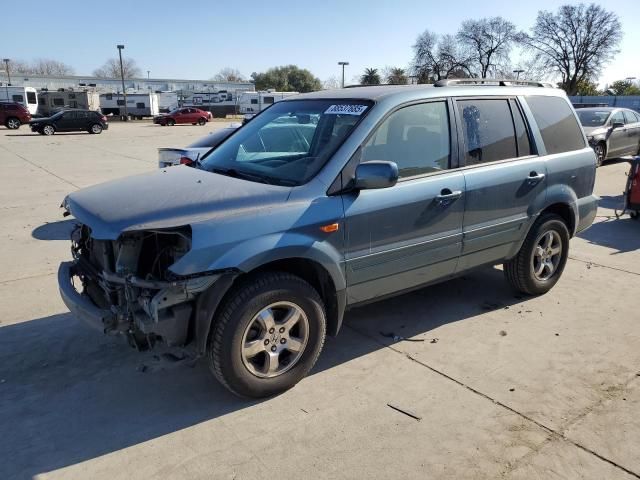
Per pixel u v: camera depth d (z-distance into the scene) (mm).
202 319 3068
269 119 4309
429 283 4195
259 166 3791
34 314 4699
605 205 9531
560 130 4949
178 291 2939
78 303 3316
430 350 4051
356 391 3506
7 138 28641
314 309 3428
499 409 3299
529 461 2846
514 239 4594
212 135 8219
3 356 3955
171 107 69125
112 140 27297
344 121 3705
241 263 3020
